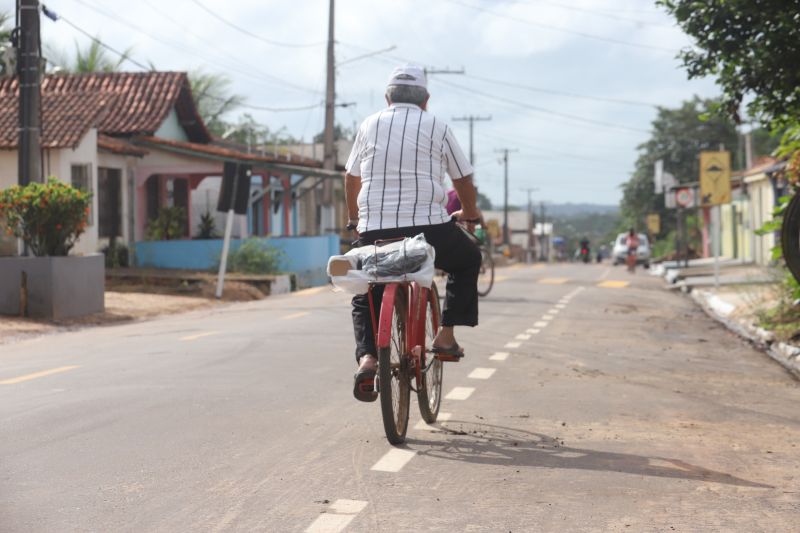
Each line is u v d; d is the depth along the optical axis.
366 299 7.07
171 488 5.91
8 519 5.28
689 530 5.25
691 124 86.25
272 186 43.88
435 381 8.09
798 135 15.07
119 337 14.88
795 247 14.09
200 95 54.09
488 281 23.02
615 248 68.50
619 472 6.47
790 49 12.75
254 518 5.32
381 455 6.81
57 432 7.47
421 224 7.05
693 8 12.83
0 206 18.28
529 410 8.73
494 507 5.60
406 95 7.23
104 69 48.00
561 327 16.62
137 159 31.27
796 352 13.30
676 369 11.95
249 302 23.42
